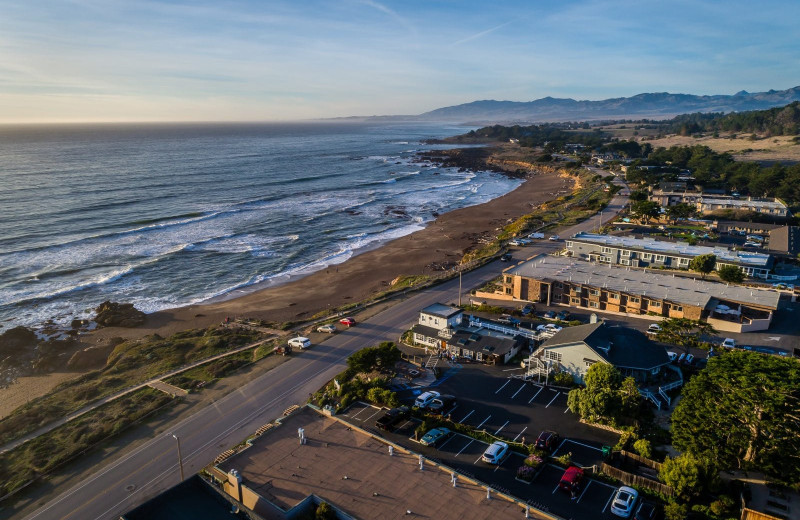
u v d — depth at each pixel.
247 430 50.84
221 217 160.25
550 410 52.25
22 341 80.06
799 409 38.00
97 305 95.31
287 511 33.06
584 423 49.78
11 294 98.38
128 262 117.06
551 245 118.62
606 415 48.19
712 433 40.12
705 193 170.88
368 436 42.25
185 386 60.00
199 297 99.94
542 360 59.28
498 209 175.00
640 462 42.62
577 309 80.62
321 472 37.62
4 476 44.75
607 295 79.44
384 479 36.78
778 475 38.69
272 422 51.94
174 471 44.72
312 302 95.88
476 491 35.41
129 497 41.56
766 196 171.00
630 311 77.69
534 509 33.09
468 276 99.50
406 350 68.44
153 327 86.31
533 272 87.56
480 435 47.12
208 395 57.94
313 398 56.06
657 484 38.84
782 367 40.94
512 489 39.75
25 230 136.75
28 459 46.91
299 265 118.56
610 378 49.75
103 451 47.94
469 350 64.94
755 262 89.31
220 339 74.69
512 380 58.84
